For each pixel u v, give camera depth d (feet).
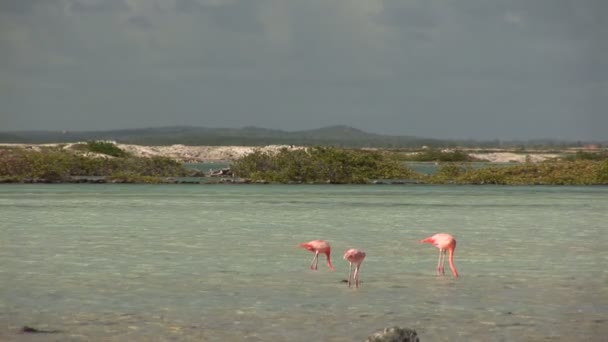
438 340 95.25
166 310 110.52
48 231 215.51
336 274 141.59
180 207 308.19
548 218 268.00
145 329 99.60
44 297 119.34
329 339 95.30
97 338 95.40
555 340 95.45
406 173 568.41
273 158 562.25
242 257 163.32
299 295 121.29
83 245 183.42
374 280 135.23
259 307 112.57
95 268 147.64
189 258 161.48
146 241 192.13
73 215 268.00
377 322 103.76
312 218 261.65
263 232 215.92
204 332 98.37
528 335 97.76
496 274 142.41
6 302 115.44
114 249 176.04
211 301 116.67
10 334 96.84
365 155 564.30
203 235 206.80
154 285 129.80
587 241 197.57
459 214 283.18
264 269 147.02
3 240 192.95
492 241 197.57
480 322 104.17
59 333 97.55
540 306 114.11
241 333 98.02
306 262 156.35
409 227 233.35
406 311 110.32
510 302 116.67
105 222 243.19
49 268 147.43
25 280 134.21
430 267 150.71
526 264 155.63
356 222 248.73
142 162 575.38
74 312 109.09
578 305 114.83
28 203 324.60
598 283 133.08
